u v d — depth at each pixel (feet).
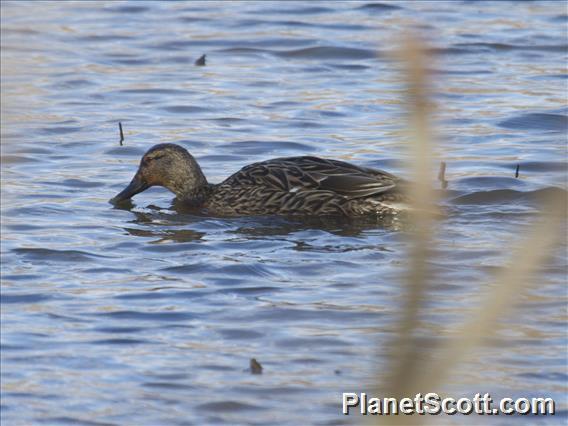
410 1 132.46
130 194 73.77
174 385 44.14
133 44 114.52
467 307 51.96
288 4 130.82
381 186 69.77
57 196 73.72
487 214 67.97
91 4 129.49
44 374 45.11
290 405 42.47
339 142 86.02
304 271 57.98
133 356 46.93
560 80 102.99
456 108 94.27
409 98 16.01
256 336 49.06
